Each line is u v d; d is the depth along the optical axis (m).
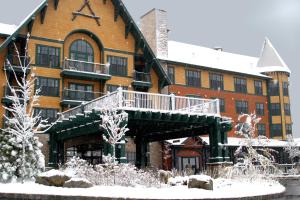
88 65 35.22
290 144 50.19
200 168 38.12
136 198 13.97
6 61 31.30
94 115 22.41
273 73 55.59
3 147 20.61
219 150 24.91
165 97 24.00
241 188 18.84
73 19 35.44
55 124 27.83
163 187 18.19
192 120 24.16
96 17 36.56
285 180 35.97
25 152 21.12
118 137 20.83
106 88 35.81
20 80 31.80
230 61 54.91
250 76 53.06
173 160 37.91
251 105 52.56
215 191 16.73
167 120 23.20
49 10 34.41
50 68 33.50
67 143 31.39
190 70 47.00
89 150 32.97
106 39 36.81
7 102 30.67
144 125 26.20
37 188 15.91
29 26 32.50
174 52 48.81
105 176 18.50
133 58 37.97
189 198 14.22
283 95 55.38
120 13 37.84
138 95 24.31
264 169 27.77
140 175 19.19
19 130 21.36
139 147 32.41
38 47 33.22
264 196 16.98
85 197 14.12
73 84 34.59
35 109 32.03
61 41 34.44
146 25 46.47
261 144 37.16
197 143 39.41
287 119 55.12
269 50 57.69
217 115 25.31
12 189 15.83
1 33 32.50
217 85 49.28
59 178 16.78
